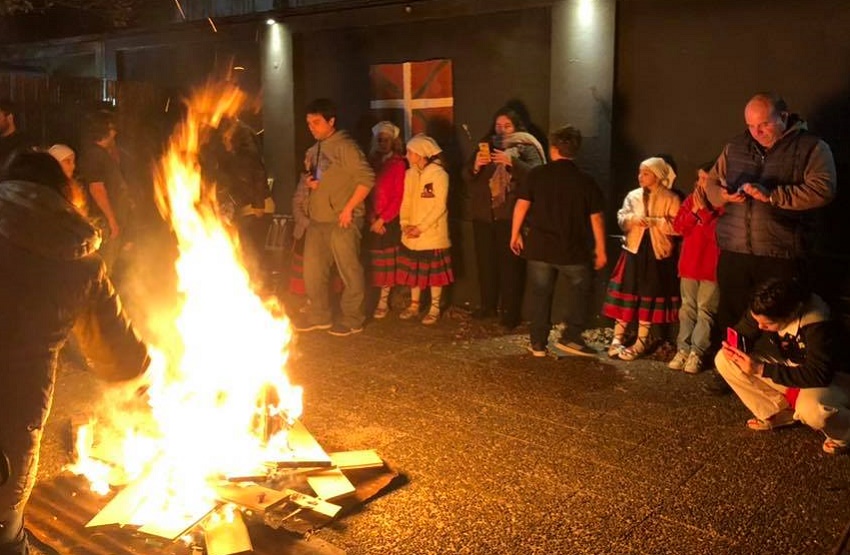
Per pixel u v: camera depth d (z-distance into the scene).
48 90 8.71
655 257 6.36
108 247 6.75
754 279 5.21
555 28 7.08
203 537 3.49
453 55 7.90
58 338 2.46
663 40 6.74
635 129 6.96
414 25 8.11
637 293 6.42
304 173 7.68
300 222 7.64
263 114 9.28
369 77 8.50
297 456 4.11
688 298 6.10
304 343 6.91
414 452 4.64
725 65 6.50
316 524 3.64
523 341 6.94
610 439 4.84
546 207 6.23
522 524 3.80
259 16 8.99
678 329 6.75
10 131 6.81
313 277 7.22
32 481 2.45
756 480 4.27
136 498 3.71
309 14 8.60
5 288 2.35
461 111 7.93
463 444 4.77
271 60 9.08
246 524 3.61
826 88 6.09
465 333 7.21
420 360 6.43
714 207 5.50
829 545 3.62
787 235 5.08
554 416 5.21
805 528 3.77
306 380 5.94
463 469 4.41
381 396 5.59
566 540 3.65
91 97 9.04
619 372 6.11
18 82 8.48
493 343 6.89
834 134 6.09
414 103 8.20
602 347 6.76
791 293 4.50
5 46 11.98
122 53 10.81
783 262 5.11
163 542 3.43
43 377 2.42
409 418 5.19
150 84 9.52
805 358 4.53
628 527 3.78
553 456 4.59
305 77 9.00
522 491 4.14
